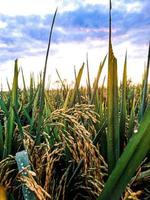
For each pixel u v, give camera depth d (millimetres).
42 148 285
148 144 205
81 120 351
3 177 266
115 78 234
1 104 352
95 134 323
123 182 206
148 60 296
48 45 268
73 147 274
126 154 206
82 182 281
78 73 377
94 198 272
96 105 360
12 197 247
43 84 291
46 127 342
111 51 229
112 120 242
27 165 240
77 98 412
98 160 270
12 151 319
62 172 311
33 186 214
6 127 308
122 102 319
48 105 401
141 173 266
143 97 324
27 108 452
